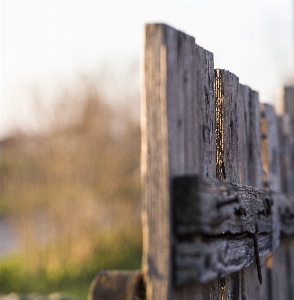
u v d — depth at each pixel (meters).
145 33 1.49
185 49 1.64
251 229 2.11
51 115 9.84
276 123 3.56
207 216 1.50
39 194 9.23
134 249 9.60
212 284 1.82
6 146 9.76
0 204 10.36
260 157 2.84
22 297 6.22
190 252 1.42
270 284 3.12
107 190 9.60
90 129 9.84
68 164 9.48
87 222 9.24
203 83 1.83
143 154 1.46
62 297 6.10
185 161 1.58
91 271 8.75
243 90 2.55
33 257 8.74
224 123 2.21
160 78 1.46
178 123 1.54
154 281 1.41
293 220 3.35
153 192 1.44
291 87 4.20
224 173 2.18
